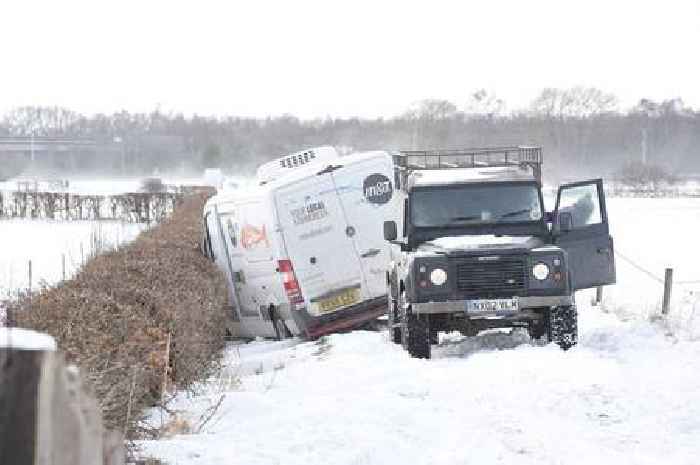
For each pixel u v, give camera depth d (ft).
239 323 83.46
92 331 34.42
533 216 63.98
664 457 30.07
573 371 44.01
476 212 63.98
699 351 52.19
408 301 59.57
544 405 38.09
